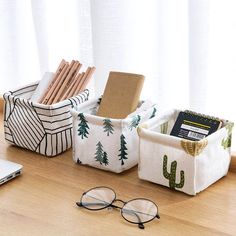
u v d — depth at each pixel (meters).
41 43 1.60
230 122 1.23
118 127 1.25
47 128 1.36
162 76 1.42
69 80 1.43
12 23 1.68
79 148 1.33
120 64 1.47
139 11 1.42
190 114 1.28
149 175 1.24
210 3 1.27
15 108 1.41
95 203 1.17
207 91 1.34
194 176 1.17
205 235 1.06
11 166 1.31
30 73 1.75
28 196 1.21
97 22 1.43
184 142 1.15
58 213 1.14
